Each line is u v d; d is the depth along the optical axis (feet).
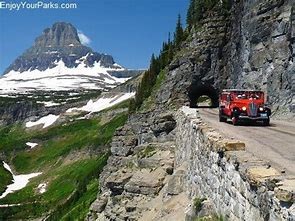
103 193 198.80
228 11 233.76
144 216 130.62
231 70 221.25
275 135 84.79
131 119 213.46
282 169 45.65
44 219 452.35
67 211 395.14
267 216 32.94
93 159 638.53
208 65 229.66
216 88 227.20
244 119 112.88
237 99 117.80
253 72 173.47
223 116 122.93
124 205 143.74
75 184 537.65
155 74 255.29
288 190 29.99
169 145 165.17
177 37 255.91
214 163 54.54
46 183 621.72
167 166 145.69
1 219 481.46
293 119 131.95
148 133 191.11
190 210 58.34
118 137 209.46
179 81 228.22
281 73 147.33
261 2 168.76
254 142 72.18
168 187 104.47
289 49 142.92
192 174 83.66
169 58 248.93
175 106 223.10
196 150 77.92
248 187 38.04
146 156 164.55
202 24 238.48
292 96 138.31
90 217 190.80
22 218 477.77
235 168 43.06
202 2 245.04
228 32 230.68
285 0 153.17
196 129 80.28
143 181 142.61
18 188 642.63
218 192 51.31
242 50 194.90
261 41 167.43
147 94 239.91
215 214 52.42
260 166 39.50
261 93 120.57
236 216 41.98
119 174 164.35
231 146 48.96
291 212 28.40
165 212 94.02
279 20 153.28
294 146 66.64
